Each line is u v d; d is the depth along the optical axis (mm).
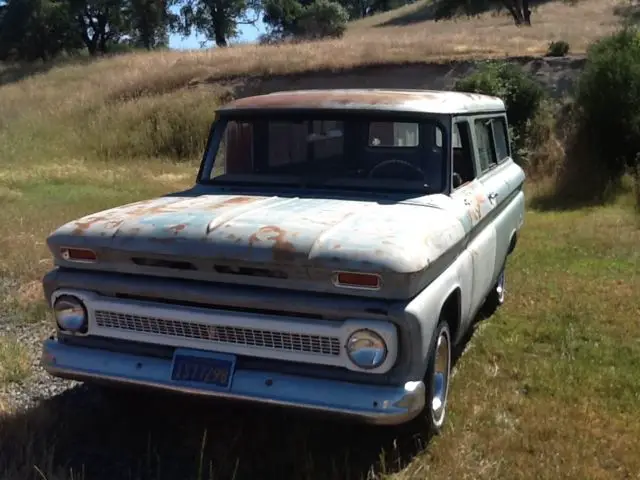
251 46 33656
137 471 3646
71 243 3715
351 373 3367
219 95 23734
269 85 24859
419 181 4363
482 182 5102
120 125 21125
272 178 4605
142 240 3568
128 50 61500
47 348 3828
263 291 3430
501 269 6023
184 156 19797
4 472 3537
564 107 17453
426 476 3580
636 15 42125
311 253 3289
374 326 3266
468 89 17234
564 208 12445
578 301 6688
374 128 4453
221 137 4805
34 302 6363
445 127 4422
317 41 34875
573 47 26344
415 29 48250
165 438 4031
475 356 5344
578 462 3777
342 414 3309
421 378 3436
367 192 4355
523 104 16922
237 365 3500
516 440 3980
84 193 13555
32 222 9805
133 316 3639
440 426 4016
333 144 4523
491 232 5105
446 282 3779
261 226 3521
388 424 3320
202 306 3537
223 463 3727
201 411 4332
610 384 4809
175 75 26188
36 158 18828
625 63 14359
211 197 4324
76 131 21469
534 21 44938
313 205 4012
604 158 14430
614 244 9227
